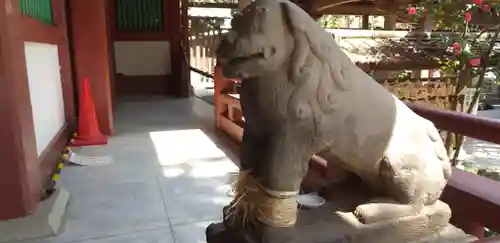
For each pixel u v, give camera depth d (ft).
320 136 3.38
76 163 11.75
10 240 7.40
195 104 22.57
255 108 3.38
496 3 11.57
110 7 24.40
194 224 7.98
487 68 12.93
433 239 3.96
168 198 9.26
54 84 12.75
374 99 3.58
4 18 7.36
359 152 3.65
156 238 7.45
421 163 3.83
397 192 3.86
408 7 13.28
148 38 25.91
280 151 3.35
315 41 3.21
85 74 14.79
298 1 12.07
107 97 14.96
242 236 3.72
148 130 16.05
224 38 3.16
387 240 3.78
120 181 10.35
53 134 12.14
